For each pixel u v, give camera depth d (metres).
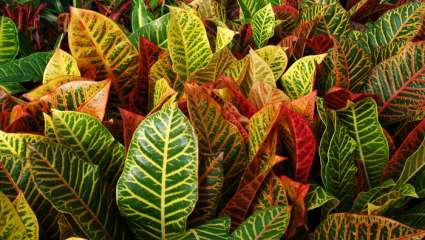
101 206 0.69
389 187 0.84
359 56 1.00
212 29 1.20
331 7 1.18
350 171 0.84
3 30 1.11
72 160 0.67
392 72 0.98
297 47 1.12
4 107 0.88
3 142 0.74
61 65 0.91
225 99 0.91
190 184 0.67
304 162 0.80
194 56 1.01
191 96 0.78
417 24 1.14
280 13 1.25
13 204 0.61
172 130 0.66
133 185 0.68
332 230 0.76
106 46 0.94
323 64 1.03
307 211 0.80
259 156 0.79
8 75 1.01
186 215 0.69
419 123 0.89
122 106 1.00
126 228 0.74
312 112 0.85
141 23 1.20
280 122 0.80
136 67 0.96
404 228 0.71
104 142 0.75
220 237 0.67
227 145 0.80
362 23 1.39
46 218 0.71
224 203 0.82
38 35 1.36
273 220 0.69
